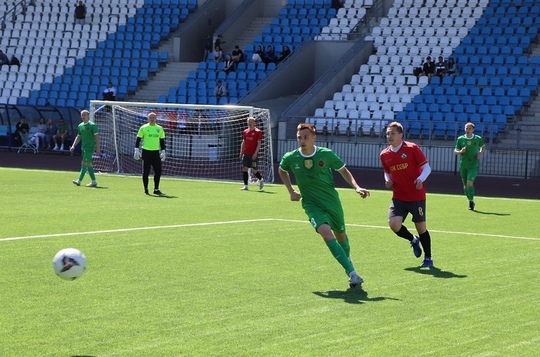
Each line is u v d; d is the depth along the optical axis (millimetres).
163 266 13844
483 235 18969
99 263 13969
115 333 9461
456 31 49281
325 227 12438
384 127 44531
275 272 13523
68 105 52219
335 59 50844
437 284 12820
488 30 48562
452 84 45812
